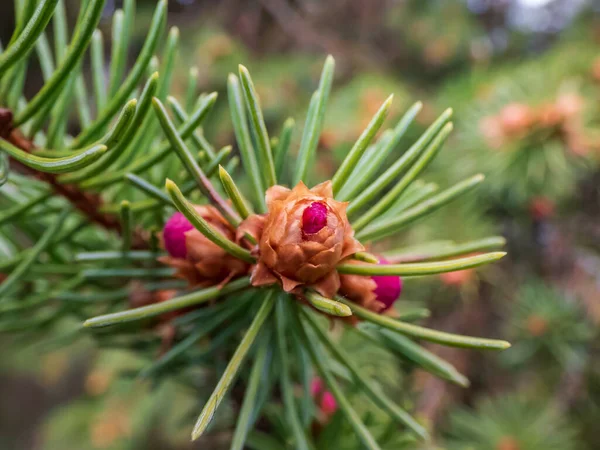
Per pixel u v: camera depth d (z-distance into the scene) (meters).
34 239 0.06
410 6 0.24
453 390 0.14
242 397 0.05
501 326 0.15
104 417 0.18
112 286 0.06
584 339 0.13
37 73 0.17
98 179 0.05
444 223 0.13
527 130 0.12
